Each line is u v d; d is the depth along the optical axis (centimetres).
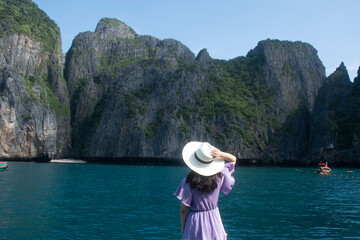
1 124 10769
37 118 11494
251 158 11388
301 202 2731
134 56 17475
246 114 12250
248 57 15750
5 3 14462
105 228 1698
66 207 2273
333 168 10456
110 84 14525
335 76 12531
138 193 3170
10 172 5656
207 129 11562
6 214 1975
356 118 11388
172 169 8300
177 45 18950
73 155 13150
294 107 13475
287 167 11331
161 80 13188
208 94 12731
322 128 11550
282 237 1570
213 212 583
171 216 2031
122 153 11688
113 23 19275
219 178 588
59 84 13538
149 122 12019
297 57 14625
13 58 12238
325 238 1558
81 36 16462
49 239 1464
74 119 13875
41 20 14900
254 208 2392
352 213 2217
